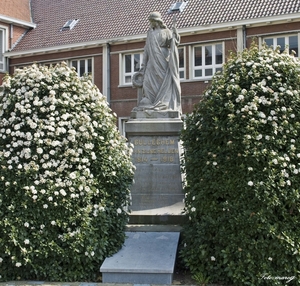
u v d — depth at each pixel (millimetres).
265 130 5781
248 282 5492
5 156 6016
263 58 6363
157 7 24172
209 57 21906
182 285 5770
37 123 6188
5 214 5926
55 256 5992
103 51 24031
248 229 5555
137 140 8219
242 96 5867
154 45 8602
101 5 26203
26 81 6461
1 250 5922
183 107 22203
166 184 8008
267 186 5484
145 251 6352
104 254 6254
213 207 5840
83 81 6934
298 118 5906
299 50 19938
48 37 25844
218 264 5781
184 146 6359
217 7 22078
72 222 6051
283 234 5430
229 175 5766
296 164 5680
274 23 20203
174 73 8531
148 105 8484
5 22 25953
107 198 6508
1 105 6449
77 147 6352
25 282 5934
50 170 6105
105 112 6867
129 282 5898
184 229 6320
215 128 5902
